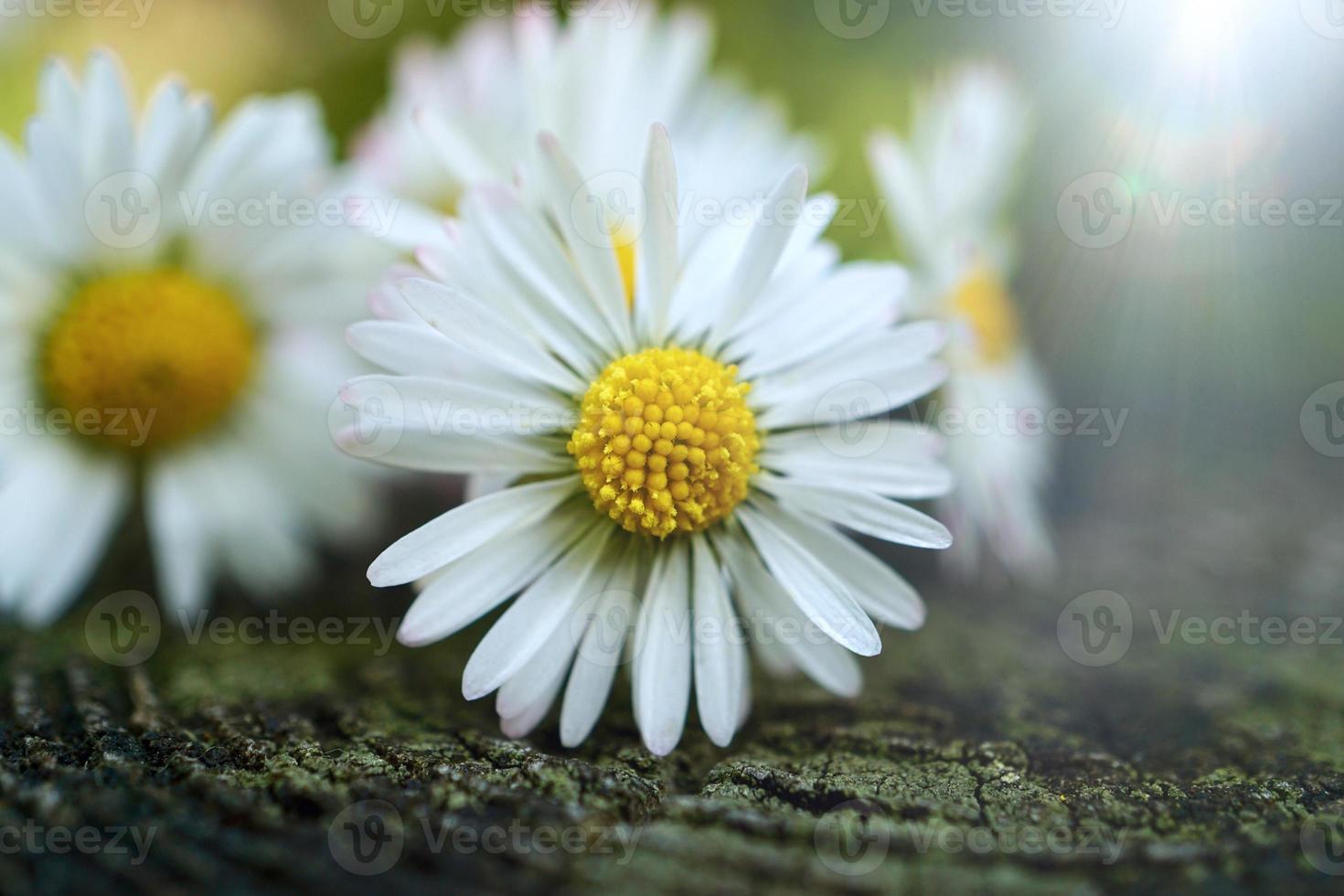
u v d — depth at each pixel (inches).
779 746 3.9
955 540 4.7
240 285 4.5
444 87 4.7
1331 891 3.5
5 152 4.3
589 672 3.9
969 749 3.9
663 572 4.0
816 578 3.9
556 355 4.0
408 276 4.0
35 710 3.9
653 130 3.9
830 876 3.5
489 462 3.9
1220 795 3.8
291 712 4.0
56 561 4.4
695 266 4.0
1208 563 4.9
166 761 3.7
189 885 3.4
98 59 4.3
